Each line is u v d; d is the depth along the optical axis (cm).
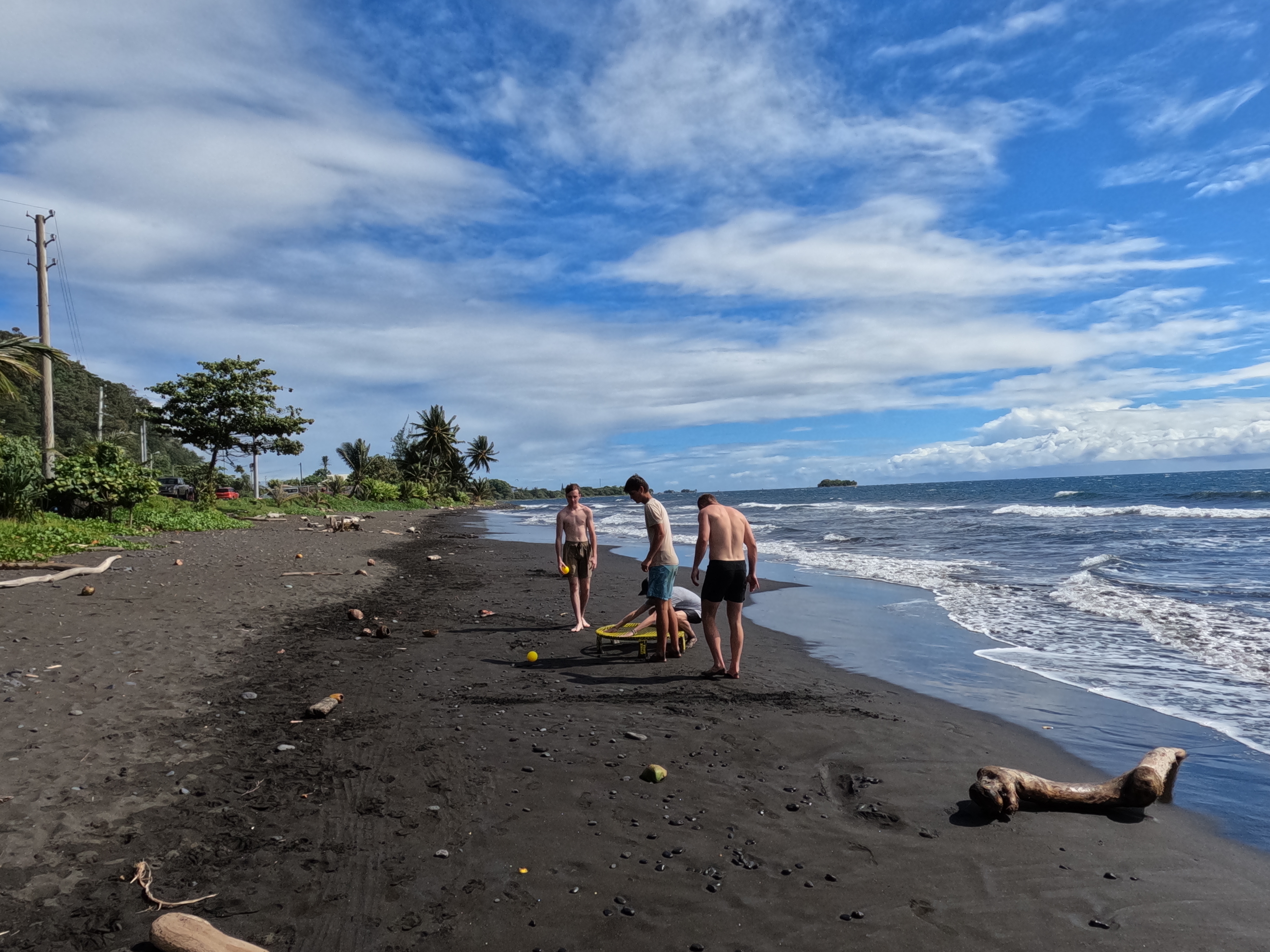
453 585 1241
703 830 340
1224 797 383
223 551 1563
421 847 319
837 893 286
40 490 1628
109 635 699
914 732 484
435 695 562
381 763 417
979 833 340
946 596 1071
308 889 284
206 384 3138
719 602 628
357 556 1691
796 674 652
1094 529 2044
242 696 536
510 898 280
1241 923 267
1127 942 255
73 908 266
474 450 9456
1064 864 311
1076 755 446
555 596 1115
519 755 434
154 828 329
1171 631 779
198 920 248
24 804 343
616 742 459
